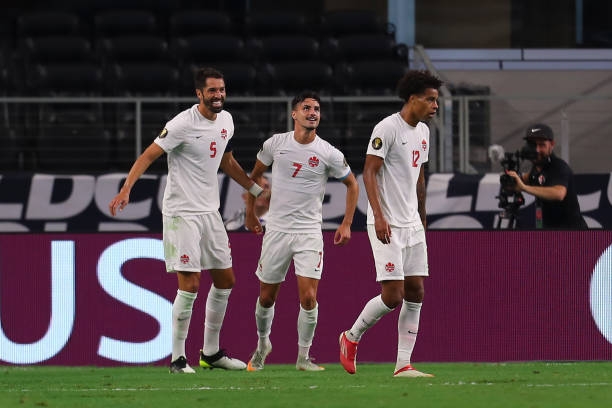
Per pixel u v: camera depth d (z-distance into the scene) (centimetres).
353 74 5000
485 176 4081
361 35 5294
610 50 5725
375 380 2389
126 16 5416
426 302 3094
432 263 3095
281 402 1938
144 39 5206
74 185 4109
